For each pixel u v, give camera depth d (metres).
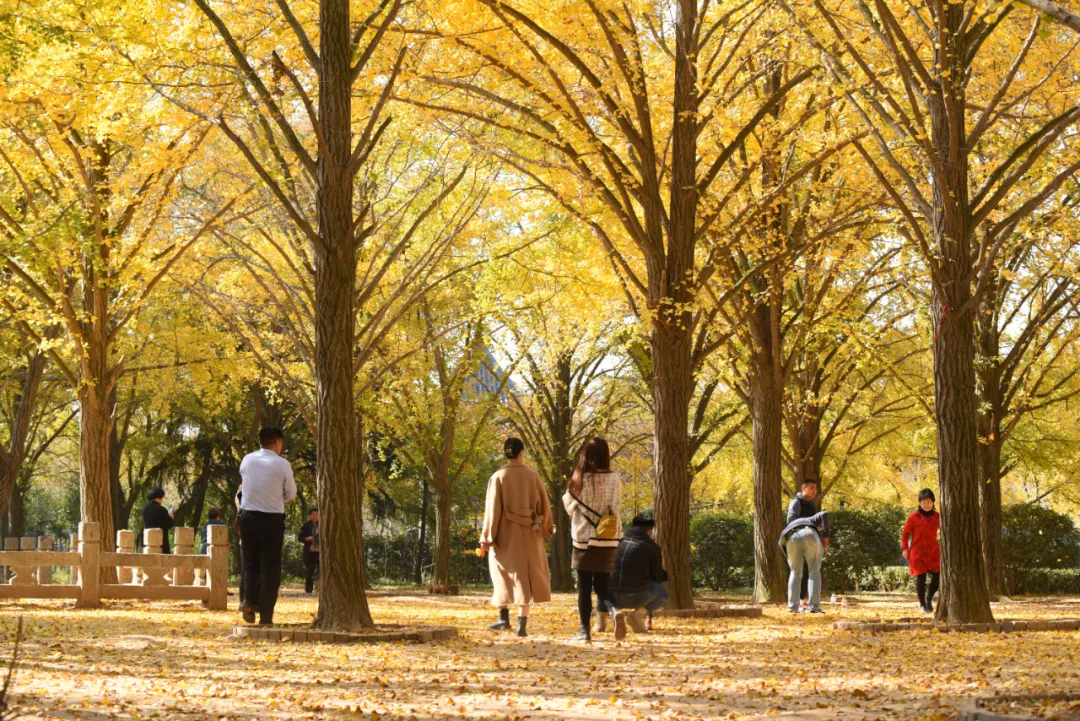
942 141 12.00
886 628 11.67
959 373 11.96
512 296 19.83
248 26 12.56
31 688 6.64
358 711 5.80
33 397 23.64
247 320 23.00
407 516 43.62
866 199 16.33
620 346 25.36
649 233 14.35
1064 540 27.81
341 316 10.55
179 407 35.28
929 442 25.50
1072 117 11.54
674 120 14.16
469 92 15.28
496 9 12.34
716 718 5.67
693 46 13.98
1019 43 13.14
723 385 25.70
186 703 6.18
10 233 15.34
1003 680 7.15
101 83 11.95
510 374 27.73
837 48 13.33
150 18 11.79
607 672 7.85
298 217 10.55
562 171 15.46
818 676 7.64
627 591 11.09
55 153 15.32
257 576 10.98
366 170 19.75
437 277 22.48
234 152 17.88
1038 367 26.81
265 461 10.99
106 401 16.92
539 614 15.13
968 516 11.88
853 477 29.88
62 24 11.62
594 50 13.85
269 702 6.24
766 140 15.23
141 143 14.28
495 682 7.27
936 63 11.97
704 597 25.50
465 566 41.53
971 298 11.91
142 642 9.61
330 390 10.48
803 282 20.88
